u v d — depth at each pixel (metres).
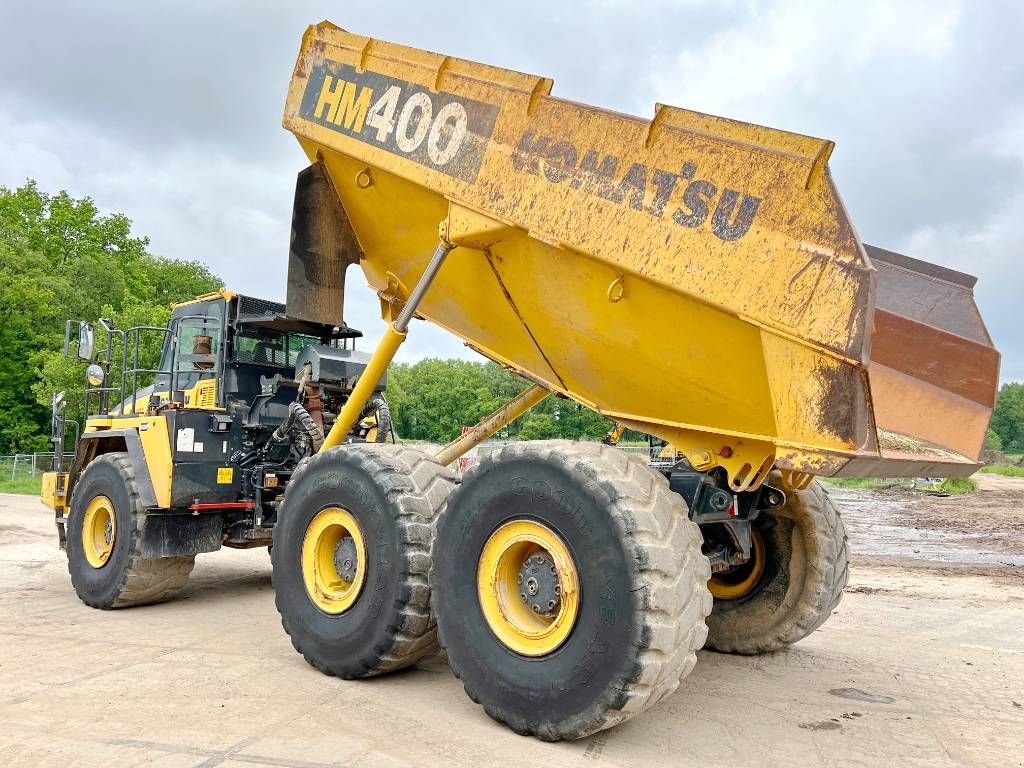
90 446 7.30
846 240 2.92
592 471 3.32
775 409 3.10
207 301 7.22
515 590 3.65
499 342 4.61
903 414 4.31
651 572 3.11
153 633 5.50
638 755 3.25
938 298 4.46
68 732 3.37
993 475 40.53
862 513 17.75
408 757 3.15
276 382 6.96
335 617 4.30
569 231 3.70
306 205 5.06
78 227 50.19
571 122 3.80
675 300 3.42
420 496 4.20
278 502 6.67
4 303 40.25
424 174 4.38
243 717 3.60
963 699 4.17
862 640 5.62
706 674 4.62
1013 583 8.45
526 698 3.38
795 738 3.52
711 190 3.29
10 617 6.13
